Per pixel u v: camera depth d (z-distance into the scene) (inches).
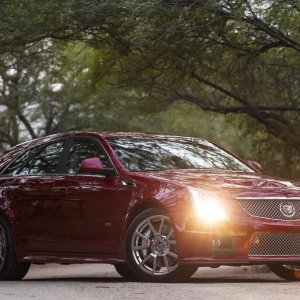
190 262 521.3
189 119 2022.6
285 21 971.9
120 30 912.3
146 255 543.5
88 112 1855.3
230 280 597.9
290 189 553.9
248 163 634.2
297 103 1179.3
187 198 526.9
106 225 569.3
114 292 473.1
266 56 1082.7
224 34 965.2
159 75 1170.0
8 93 1829.5
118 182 568.1
